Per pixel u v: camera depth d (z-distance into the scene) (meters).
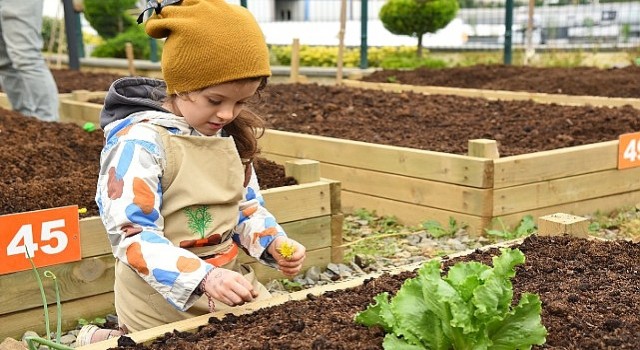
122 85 2.80
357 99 8.93
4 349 2.85
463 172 5.27
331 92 9.44
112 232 2.63
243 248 3.10
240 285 2.55
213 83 2.61
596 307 2.79
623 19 16.08
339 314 2.75
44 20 19.77
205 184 2.78
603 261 3.37
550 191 5.52
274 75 13.55
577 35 16.61
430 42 19.36
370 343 2.46
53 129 6.22
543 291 2.97
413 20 14.73
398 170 5.69
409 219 5.67
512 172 5.30
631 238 5.38
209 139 2.79
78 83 10.98
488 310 2.23
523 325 2.34
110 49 16.75
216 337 2.57
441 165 5.39
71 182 4.63
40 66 6.90
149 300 2.88
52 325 3.77
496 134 6.92
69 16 12.91
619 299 2.87
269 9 22.47
